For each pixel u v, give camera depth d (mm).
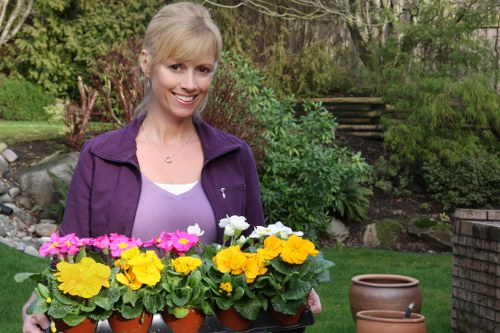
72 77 14555
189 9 2559
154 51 2555
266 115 9922
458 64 11562
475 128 11594
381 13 12828
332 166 9836
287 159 9641
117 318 2268
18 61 14500
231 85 9055
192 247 2484
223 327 2396
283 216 9891
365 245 10227
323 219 9867
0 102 13516
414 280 5301
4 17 15031
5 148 10258
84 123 10562
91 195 2623
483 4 12117
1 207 9258
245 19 14578
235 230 2533
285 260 2359
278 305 2385
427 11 12148
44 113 13836
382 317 4344
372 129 12594
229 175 2738
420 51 11953
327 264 2451
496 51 12328
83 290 2156
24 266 7191
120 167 2635
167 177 2682
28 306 2422
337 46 14453
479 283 5324
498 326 5113
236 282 2348
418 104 11328
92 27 14234
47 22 14539
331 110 12992
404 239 10242
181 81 2555
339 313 6074
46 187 9578
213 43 2551
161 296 2283
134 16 14188
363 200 10656
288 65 14023
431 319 6012
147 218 2613
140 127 2736
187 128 2746
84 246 2375
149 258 2240
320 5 12672
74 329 2217
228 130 8852
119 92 9109
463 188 10922
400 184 11414
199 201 2674
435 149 11297
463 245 5527
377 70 12422
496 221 5531
